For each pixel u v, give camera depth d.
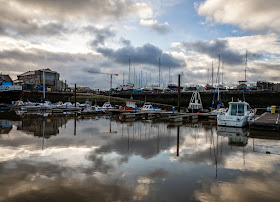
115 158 9.39
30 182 6.59
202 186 6.36
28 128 18.88
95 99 65.94
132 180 6.80
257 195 5.79
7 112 38.91
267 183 6.62
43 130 17.77
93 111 36.59
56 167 8.05
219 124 20.38
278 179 6.96
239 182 6.68
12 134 15.66
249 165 8.47
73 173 7.40
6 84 64.44
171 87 76.38
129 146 11.97
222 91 53.50
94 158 9.36
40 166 8.15
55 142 12.83
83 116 32.41
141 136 15.40
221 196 5.71
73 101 66.44
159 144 12.61
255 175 7.32
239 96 50.34
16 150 10.70
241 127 19.33
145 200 5.44
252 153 10.41
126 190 6.05
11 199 5.48
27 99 54.38
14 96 58.00
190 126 21.45
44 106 45.91
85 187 6.23
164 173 7.47
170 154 10.20
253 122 17.81
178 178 7.00
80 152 10.43
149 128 19.81
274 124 16.91
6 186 6.29
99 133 16.56
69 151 10.61
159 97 66.12
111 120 26.91
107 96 74.81
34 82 70.75
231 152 10.62
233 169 7.96
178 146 12.07
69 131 17.38
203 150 11.07
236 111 21.81
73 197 5.60
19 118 27.94
